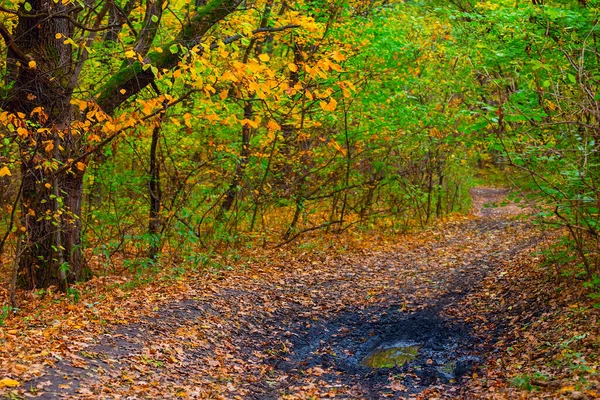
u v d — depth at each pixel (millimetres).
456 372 7652
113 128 7973
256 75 7242
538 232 14883
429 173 20156
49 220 9922
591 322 7395
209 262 12688
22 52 9031
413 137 16828
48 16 8070
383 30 14656
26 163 8578
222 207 14797
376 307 10531
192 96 11836
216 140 14805
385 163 17641
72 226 10273
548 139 9016
